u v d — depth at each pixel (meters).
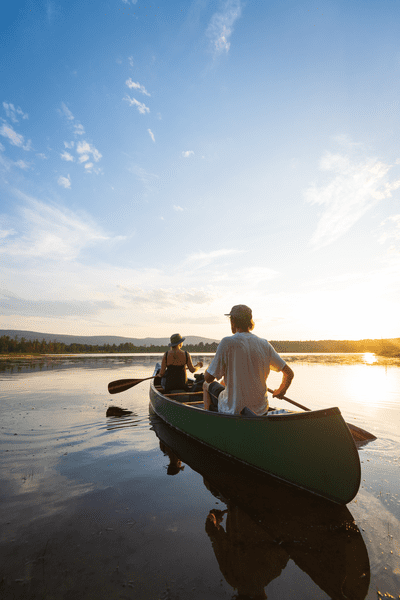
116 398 6.89
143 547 1.75
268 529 1.94
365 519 2.05
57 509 2.18
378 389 8.45
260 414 2.99
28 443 3.72
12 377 11.28
